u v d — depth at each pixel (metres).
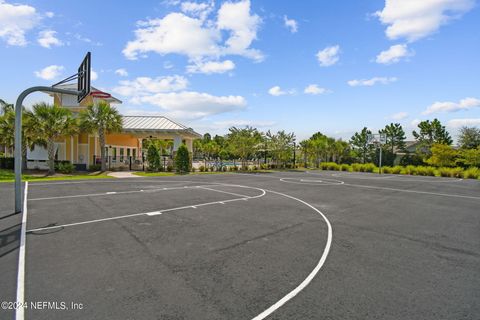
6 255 5.11
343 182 19.64
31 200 10.60
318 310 3.48
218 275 4.41
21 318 3.21
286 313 3.40
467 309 3.56
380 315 3.39
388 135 46.97
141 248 5.56
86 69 11.29
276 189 15.09
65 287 3.95
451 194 14.38
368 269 4.75
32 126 20.36
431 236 6.77
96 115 23.81
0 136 23.31
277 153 36.28
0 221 7.50
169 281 4.17
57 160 24.80
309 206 10.34
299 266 4.82
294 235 6.64
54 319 3.20
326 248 5.77
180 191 13.57
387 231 7.15
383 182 20.19
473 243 6.28
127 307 3.46
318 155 42.25
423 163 39.50
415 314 3.43
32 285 3.99
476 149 32.09
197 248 5.62
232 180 19.69
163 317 3.26
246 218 8.24
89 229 6.83
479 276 4.54
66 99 28.80
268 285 4.11
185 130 28.17
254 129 32.78
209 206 9.92
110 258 5.02
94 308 3.43
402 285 4.18
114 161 29.66
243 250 5.56
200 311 3.40
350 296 3.83
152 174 23.86
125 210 9.02
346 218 8.52
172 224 7.41
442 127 41.38
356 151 50.09
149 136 30.08
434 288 4.11
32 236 6.23
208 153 59.56
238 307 3.51
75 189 13.71
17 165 8.53
